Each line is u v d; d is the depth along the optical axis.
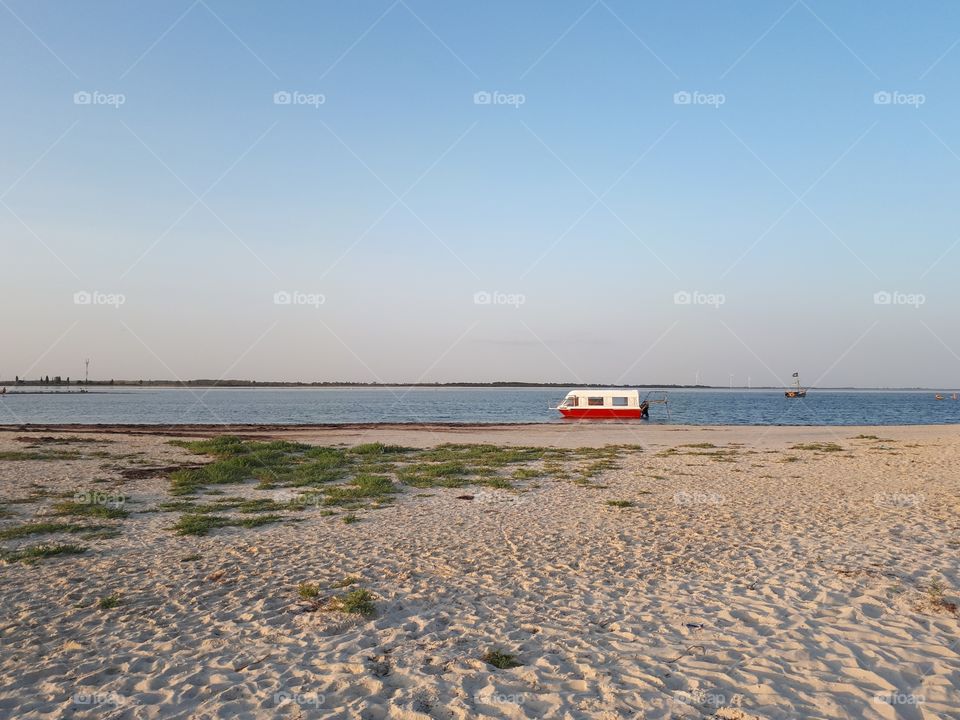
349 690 5.14
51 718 4.68
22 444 25.36
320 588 7.91
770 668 5.52
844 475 18.05
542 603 7.37
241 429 40.19
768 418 69.88
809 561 8.97
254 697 5.03
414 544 10.13
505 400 143.88
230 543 10.20
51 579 8.20
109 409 85.00
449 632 6.44
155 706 4.88
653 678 5.32
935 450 24.95
